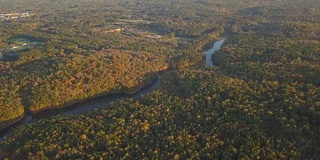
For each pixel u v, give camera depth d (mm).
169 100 157625
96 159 121062
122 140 130375
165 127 136750
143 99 162625
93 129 137125
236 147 122250
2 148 136250
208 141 125125
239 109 141375
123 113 148625
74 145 128500
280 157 114938
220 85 163625
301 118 130875
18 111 165625
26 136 137875
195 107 149125
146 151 123438
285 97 145125
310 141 119875
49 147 127188
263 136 124000
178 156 118750
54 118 150875
